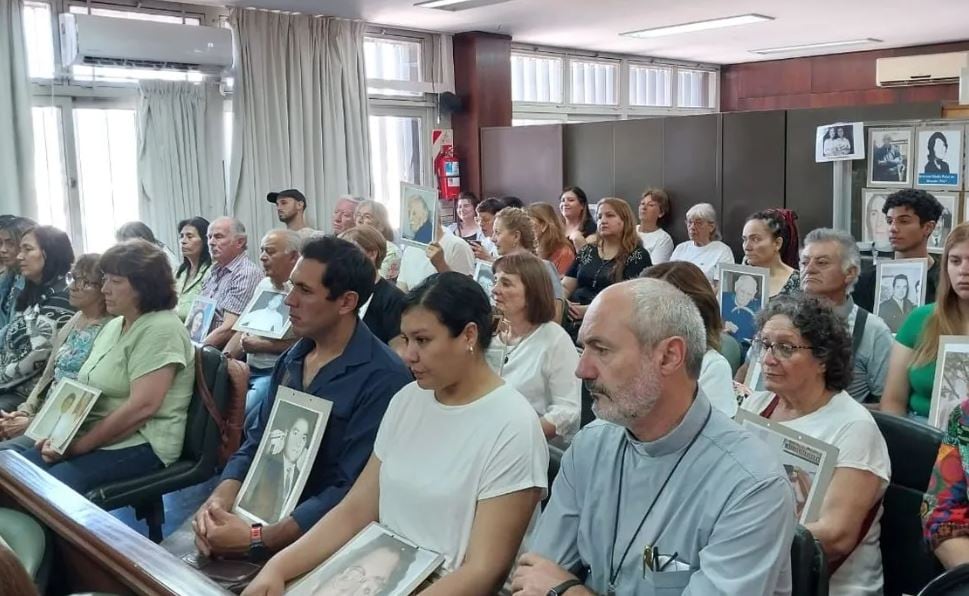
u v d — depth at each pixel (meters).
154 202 5.59
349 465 2.04
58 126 5.31
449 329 1.69
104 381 2.68
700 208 5.24
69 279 3.03
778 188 5.71
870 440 1.70
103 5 5.36
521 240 4.05
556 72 8.39
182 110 5.68
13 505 1.87
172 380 2.68
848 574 1.68
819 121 5.42
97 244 5.55
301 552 1.78
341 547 1.79
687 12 6.61
